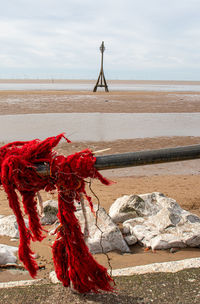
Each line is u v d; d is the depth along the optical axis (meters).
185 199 6.80
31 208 2.45
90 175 2.32
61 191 2.39
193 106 30.56
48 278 3.33
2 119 19.61
